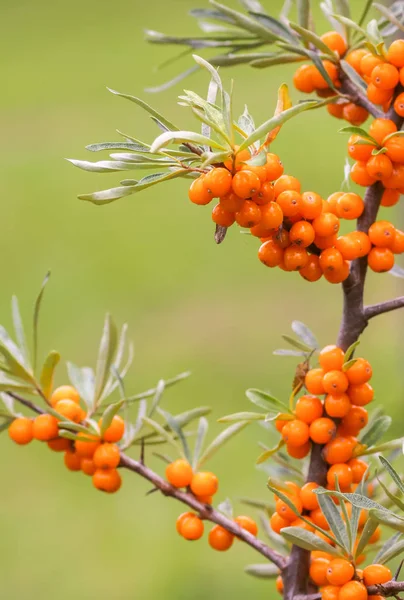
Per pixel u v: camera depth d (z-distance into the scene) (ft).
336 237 2.38
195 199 2.29
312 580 2.45
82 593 4.49
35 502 5.46
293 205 2.31
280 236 2.33
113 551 4.85
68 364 2.59
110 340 2.52
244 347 6.26
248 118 2.36
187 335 6.56
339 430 2.42
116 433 2.47
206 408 2.52
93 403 2.53
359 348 5.25
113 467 2.47
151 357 6.26
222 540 2.49
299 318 6.52
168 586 4.44
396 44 2.39
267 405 2.42
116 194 2.31
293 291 6.91
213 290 7.06
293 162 7.36
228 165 2.28
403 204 3.15
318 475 2.43
